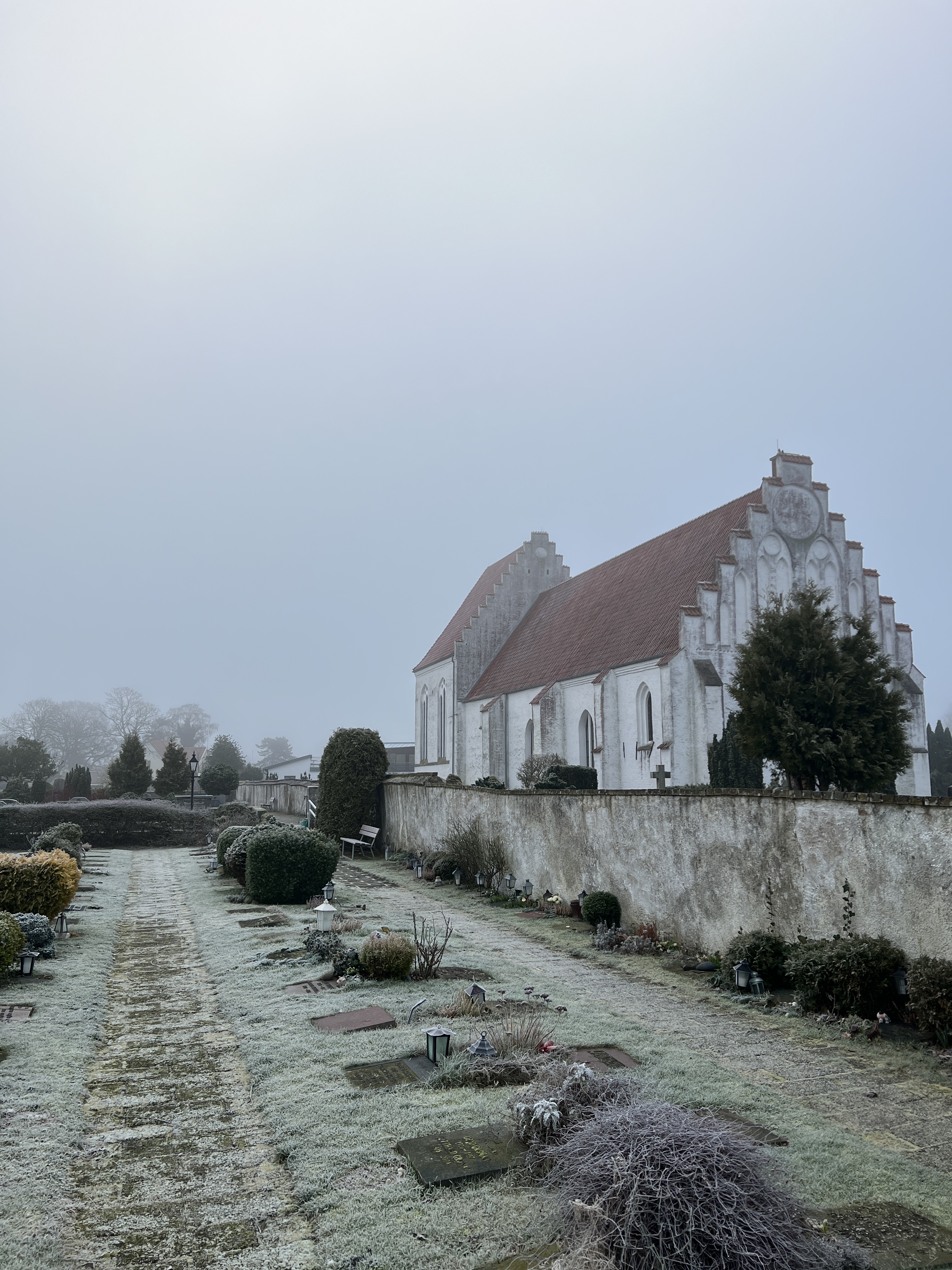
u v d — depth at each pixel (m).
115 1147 6.17
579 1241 4.51
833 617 22.34
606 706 33.19
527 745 41.56
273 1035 8.65
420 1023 9.04
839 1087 7.37
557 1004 9.87
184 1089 7.36
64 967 11.78
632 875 14.54
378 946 11.07
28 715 123.06
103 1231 4.98
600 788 32.78
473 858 20.83
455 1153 5.76
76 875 14.74
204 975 11.85
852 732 19.59
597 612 39.81
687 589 32.97
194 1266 4.61
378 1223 4.95
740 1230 4.23
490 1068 7.33
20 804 37.47
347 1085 7.19
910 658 33.84
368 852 29.31
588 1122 5.24
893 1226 4.92
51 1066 7.67
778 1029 9.16
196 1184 5.59
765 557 32.03
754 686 20.78
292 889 18.06
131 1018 9.64
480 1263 4.55
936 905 8.91
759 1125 6.38
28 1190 5.34
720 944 12.27
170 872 24.69
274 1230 4.99
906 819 9.30
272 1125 6.47
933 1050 8.25
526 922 15.95
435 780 28.61
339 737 31.19
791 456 33.09
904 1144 6.19
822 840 10.47
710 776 27.70
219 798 62.12
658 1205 4.33
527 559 51.50
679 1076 7.40
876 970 9.17
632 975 11.85
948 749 51.97
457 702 49.75
